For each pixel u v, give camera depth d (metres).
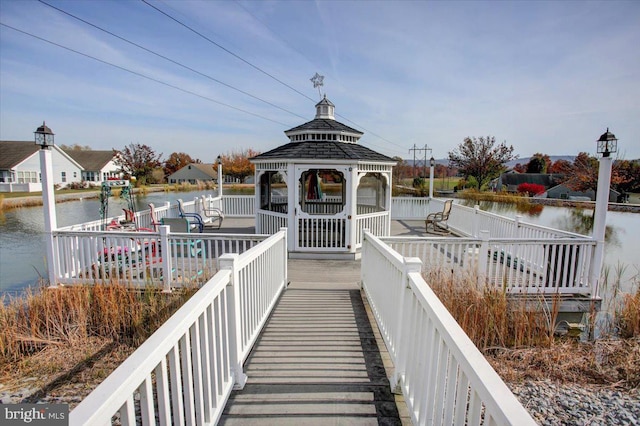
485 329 4.13
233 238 5.29
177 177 45.09
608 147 5.11
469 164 26.88
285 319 4.04
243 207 13.52
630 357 3.84
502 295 4.48
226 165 41.81
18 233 13.20
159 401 1.39
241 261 2.72
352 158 7.38
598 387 3.41
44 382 3.62
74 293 4.75
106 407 0.97
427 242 5.12
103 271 5.27
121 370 1.15
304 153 7.57
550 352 3.97
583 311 5.23
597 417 2.91
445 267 5.26
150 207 8.40
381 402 2.43
